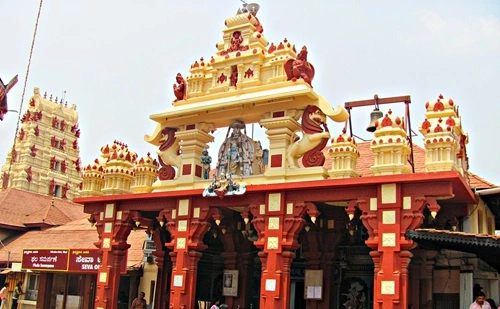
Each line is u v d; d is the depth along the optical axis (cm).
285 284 1875
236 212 2353
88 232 3644
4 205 4259
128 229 2369
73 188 6744
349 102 2345
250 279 2527
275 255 1902
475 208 1914
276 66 2136
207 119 2227
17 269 3497
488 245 1504
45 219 4166
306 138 1984
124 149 2597
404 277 1666
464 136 2008
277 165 2012
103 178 2598
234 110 2150
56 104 6731
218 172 2200
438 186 1664
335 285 2289
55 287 3100
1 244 3925
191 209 2144
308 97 1981
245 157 2144
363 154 2484
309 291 2228
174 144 2322
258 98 2045
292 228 1898
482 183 2130
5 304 3475
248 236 2464
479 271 1920
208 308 2355
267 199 1958
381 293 1675
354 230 2222
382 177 1725
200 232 2116
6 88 1446
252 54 2180
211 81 2297
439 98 1858
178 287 2094
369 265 2262
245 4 2369
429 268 2028
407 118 2111
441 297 2002
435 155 1728
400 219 1700
